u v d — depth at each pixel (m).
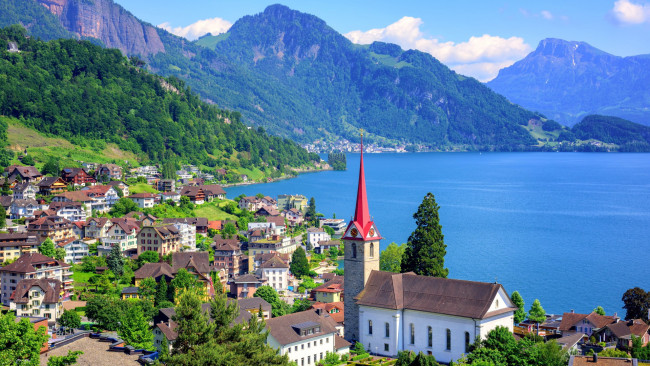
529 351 126.19
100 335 185.25
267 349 110.62
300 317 154.25
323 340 151.25
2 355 115.00
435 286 143.88
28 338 119.88
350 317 154.38
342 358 146.62
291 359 145.62
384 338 146.62
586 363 112.62
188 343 108.06
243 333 112.06
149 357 162.12
